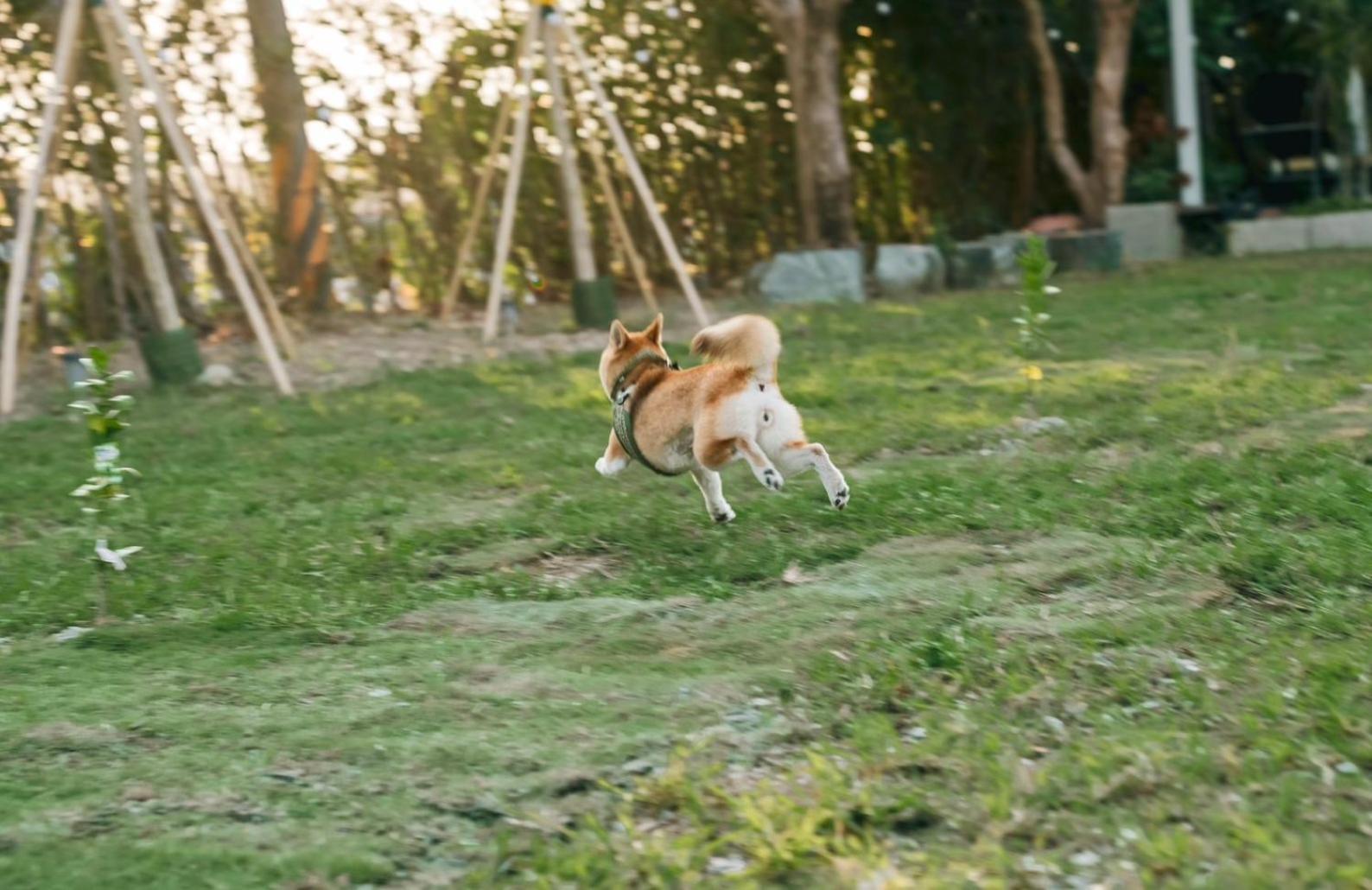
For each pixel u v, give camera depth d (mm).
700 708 4496
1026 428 8305
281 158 14617
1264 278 14609
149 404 11156
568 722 4410
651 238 17500
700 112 17688
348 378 12172
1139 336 11539
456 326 14820
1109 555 5754
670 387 6051
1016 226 20453
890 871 3338
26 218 11312
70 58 12266
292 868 3523
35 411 11328
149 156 13992
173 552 6801
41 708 4680
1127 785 3691
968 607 5188
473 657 5094
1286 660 4441
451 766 4109
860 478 7469
